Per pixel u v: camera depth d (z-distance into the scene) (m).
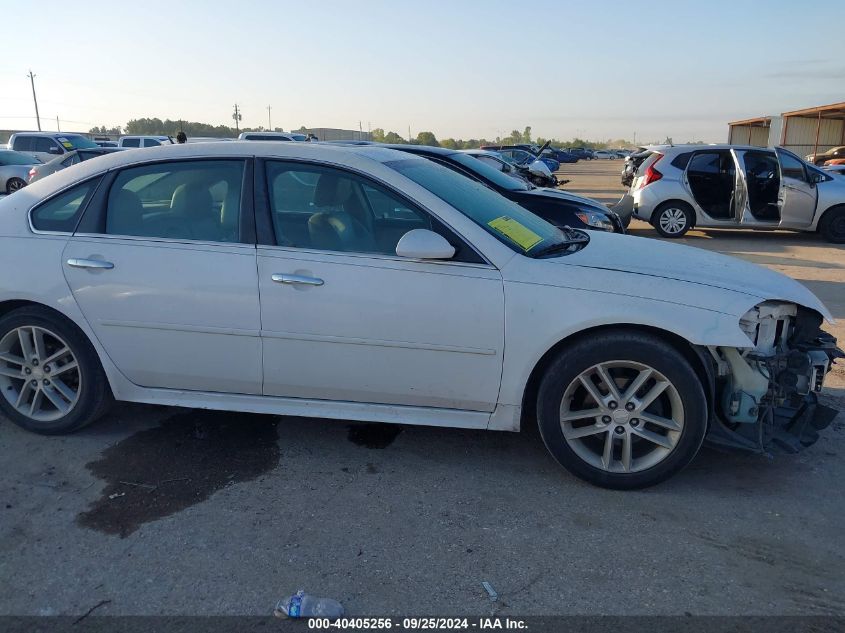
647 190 12.45
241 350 3.56
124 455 3.74
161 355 3.66
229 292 3.49
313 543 2.95
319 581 2.71
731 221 12.10
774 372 3.28
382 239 3.50
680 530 3.05
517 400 3.40
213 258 3.52
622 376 3.36
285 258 3.45
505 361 3.34
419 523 3.11
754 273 3.64
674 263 3.60
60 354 3.83
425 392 3.47
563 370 3.30
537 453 3.81
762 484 3.46
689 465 3.67
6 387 3.94
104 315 3.65
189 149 3.72
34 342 3.82
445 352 3.38
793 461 3.70
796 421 3.52
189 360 3.64
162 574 2.75
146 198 3.71
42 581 2.71
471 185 4.20
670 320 3.17
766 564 2.81
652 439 3.30
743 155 11.84
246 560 2.83
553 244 3.70
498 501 3.30
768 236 13.07
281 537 2.99
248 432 4.04
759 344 3.34
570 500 3.31
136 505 3.24
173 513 3.17
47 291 3.68
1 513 3.17
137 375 3.75
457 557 2.86
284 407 3.65
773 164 11.82
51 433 3.93
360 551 2.90
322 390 3.57
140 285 3.58
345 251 3.46
